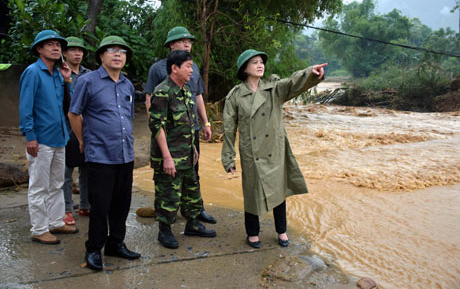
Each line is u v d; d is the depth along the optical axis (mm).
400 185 5582
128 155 3238
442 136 10242
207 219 4270
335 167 6754
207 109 10320
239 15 11961
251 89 3668
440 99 27141
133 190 5480
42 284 2912
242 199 5160
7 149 7051
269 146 3570
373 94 30078
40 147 3484
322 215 4488
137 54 11430
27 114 3340
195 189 3775
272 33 11648
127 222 4250
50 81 3518
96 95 3125
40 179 3537
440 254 3469
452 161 7137
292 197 5133
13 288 2840
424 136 10125
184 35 4109
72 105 3105
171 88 3396
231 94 3748
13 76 8781
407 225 4160
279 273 3094
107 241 3383
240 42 12133
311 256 3451
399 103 28469
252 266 3275
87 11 9609
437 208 4691
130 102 3355
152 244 3684
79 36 8820
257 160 3541
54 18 8617
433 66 28844
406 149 8266
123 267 3213
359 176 6094
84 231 3969
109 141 3125
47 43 3418
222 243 3734
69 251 3484
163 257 3412
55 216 3803
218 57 12328
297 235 3936
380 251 3547
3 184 5410
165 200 3537
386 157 7523
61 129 3572
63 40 3488
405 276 3102
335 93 32344
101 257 3191
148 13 13750
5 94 8734
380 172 6336
